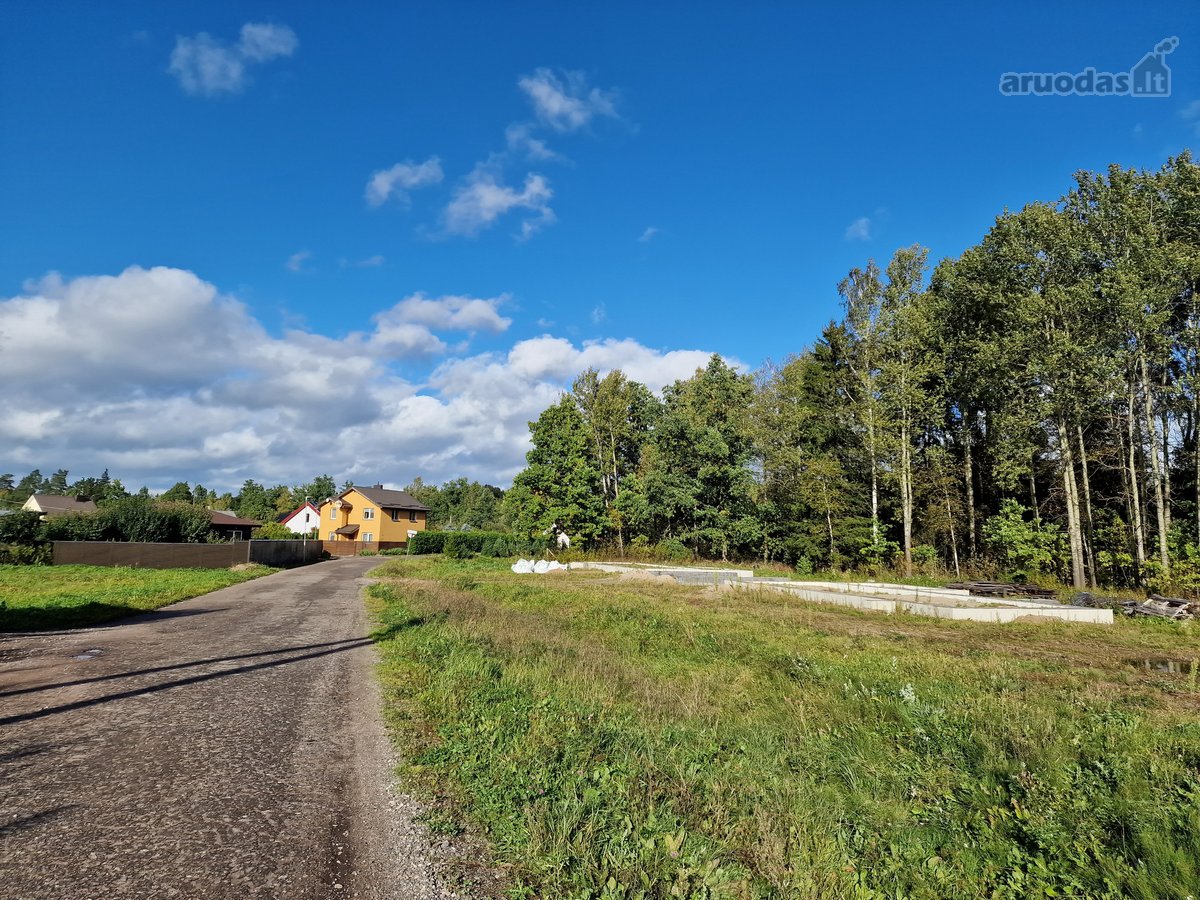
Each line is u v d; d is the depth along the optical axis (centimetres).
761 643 1170
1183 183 2048
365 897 317
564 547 4053
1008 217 2406
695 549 3772
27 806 402
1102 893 352
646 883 327
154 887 312
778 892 341
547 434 4128
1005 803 479
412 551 5391
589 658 959
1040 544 2447
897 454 2950
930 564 2848
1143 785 479
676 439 3650
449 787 464
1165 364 2200
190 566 2847
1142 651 1153
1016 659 1055
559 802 416
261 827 386
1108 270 2075
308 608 1556
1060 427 2267
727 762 540
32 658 870
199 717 610
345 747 541
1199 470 2094
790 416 3541
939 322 2884
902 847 412
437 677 807
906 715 670
